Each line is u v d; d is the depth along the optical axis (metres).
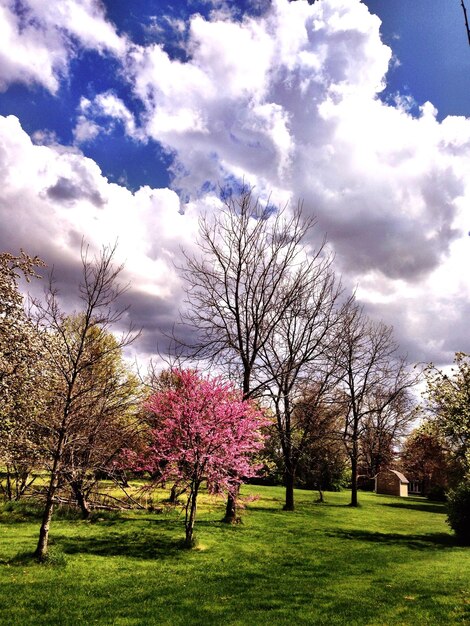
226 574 12.51
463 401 19.88
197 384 17.77
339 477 49.59
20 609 9.05
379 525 24.50
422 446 44.84
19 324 18.41
